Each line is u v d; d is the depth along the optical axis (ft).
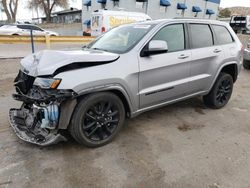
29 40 30.40
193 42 13.35
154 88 11.76
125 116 11.76
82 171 9.10
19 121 11.17
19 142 10.88
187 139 11.64
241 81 23.70
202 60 13.57
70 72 9.30
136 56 10.99
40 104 9.81
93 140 10.46
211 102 15.30
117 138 11.54
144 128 12.68
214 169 9.36
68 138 11.17
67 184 8.41
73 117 9.69
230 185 8.49
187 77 13.14
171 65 12.10
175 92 12.75
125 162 9.70
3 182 8.38
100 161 9.73
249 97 18.66
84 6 93.20
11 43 29.43
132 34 12.21
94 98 9.87
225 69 15.97
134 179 8.72
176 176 8.92
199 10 95.71
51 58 9.83
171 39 12.40
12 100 16.25
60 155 10.03
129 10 76.74
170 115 14.51
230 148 10.89
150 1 80.43
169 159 9.95
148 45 11.31
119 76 10.26
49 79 9.18
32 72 9.80
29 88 10.25
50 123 9.62
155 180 8.69
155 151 10.52
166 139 11.58
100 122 10.44
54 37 31.83
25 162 9.51
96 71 9.74
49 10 157.48
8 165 9.29
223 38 15.21
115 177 8.81
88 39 35.09
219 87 15.29
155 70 11.53
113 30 13.98
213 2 103.40
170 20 12.54
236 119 14.21
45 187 8.24
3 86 19.48
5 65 26.71
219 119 14.12
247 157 10.19
